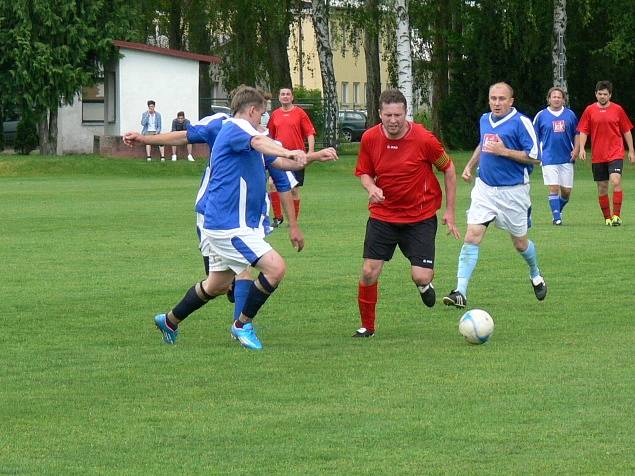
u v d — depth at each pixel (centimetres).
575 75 11500
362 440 1548
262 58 11994
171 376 1950
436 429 1598
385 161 2320
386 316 2575
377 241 2328
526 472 1402
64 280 3123
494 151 2680
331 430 1599
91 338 2311
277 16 10838
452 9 11400
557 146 4603
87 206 5772
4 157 9444
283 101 4725
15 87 10425
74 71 10362
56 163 9181
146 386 1877
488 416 1666
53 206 5772
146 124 9994
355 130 15000
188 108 10956
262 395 1806
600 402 1741
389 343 2248
